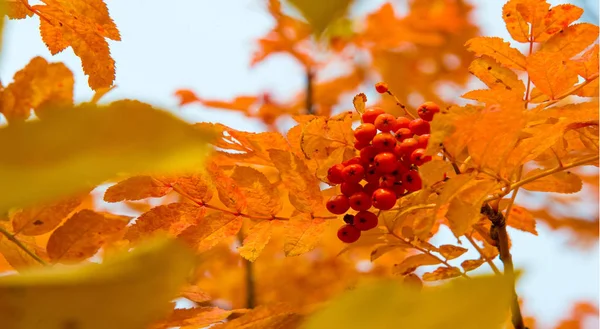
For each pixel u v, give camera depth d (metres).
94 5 0.76
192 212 0.75
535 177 0.74
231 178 0.75
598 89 0.75
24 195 0.25
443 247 0.78
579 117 0.72
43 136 0.26
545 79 0.75
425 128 0.75
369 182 0.75
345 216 0.75
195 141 0.27
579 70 0.74
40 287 0.32
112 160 0.26
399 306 0.33
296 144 0.77
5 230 0.70
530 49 0.76
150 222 0.74
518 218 0.82
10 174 0.25
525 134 0.73
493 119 0.69
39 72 0.65
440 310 0.33
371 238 0.78
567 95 0.75
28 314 0.33
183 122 0.27
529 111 0.70
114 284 0.32
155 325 0.70
